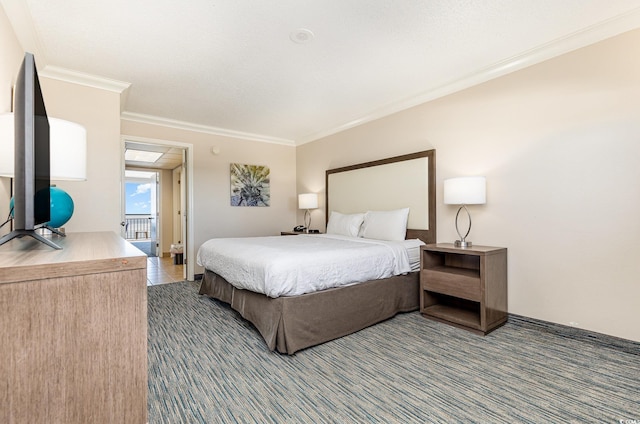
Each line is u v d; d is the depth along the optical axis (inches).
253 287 91.5
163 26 84.4
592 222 88.0
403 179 142.6
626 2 75.9
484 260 95.7
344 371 74.1
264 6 76.5
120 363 35.5
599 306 86.9
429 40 92.6
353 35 89.7
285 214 218.7
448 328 102.3
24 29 84.5
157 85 123.8
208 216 185.2
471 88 117.3
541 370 73.7
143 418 36.7
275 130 193.9
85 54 99.2
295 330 84.5
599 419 56.2
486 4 76.5
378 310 105.7
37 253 39.4
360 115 163.6
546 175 97.3
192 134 180.2
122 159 156.5
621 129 82.9
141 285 36.7
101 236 72.9
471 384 68.1
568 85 92.4
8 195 84.5
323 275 91.3
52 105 110.3
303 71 112.5
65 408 32.5
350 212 173.5
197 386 67.6
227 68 109.7
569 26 86.0
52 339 31.8
